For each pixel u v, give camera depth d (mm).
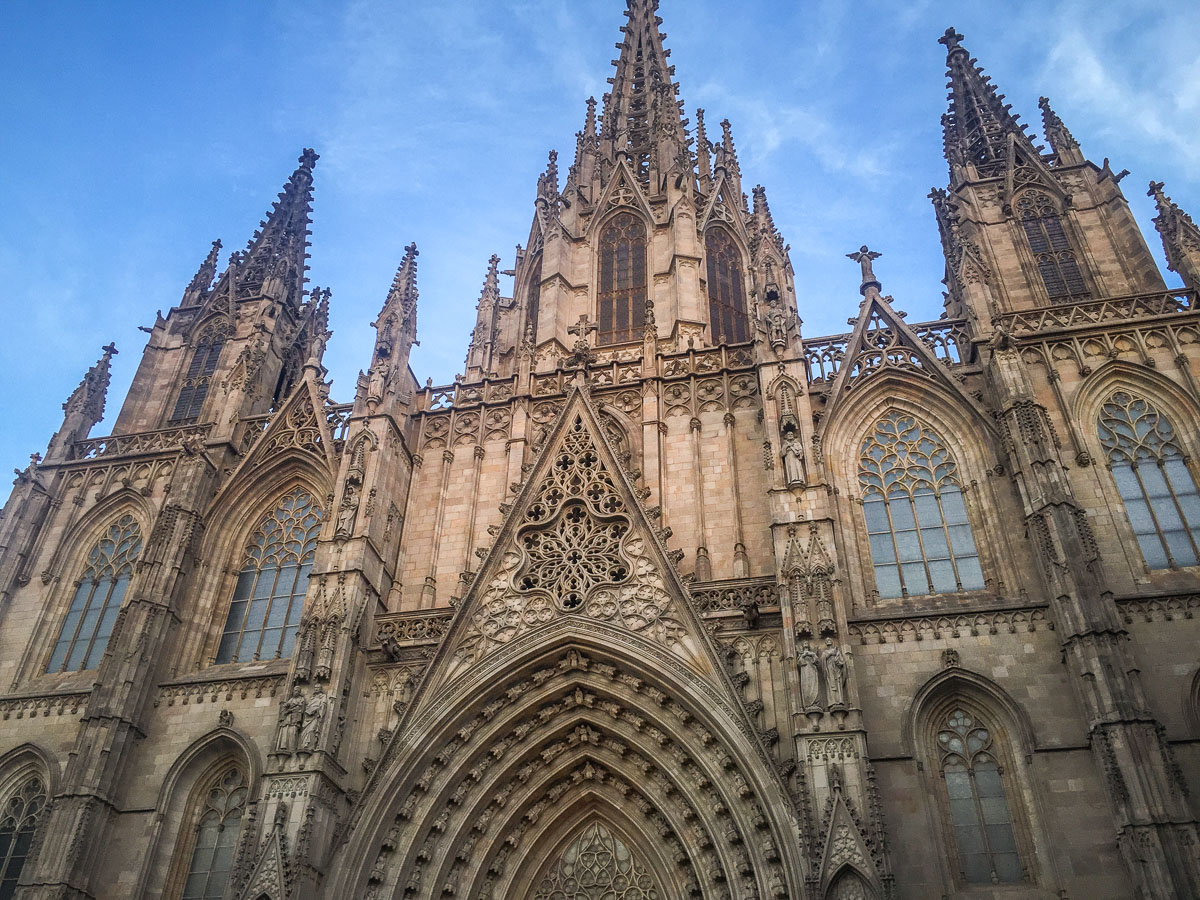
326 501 50469
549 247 63250
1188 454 42094
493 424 50594
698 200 67812
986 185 58031
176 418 59969
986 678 36250
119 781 40969
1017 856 33500
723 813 35500
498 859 38062
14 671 47625
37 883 37312
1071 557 36625
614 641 38625
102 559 51969
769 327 46562
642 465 46500
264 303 63469
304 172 75938
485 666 39094
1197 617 36469
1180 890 29047
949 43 70250
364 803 36219
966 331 47750
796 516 39250
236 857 34438
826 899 29500
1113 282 51156
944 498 43188
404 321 53844
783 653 36375
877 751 35312
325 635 39875
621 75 80750
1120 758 31953
